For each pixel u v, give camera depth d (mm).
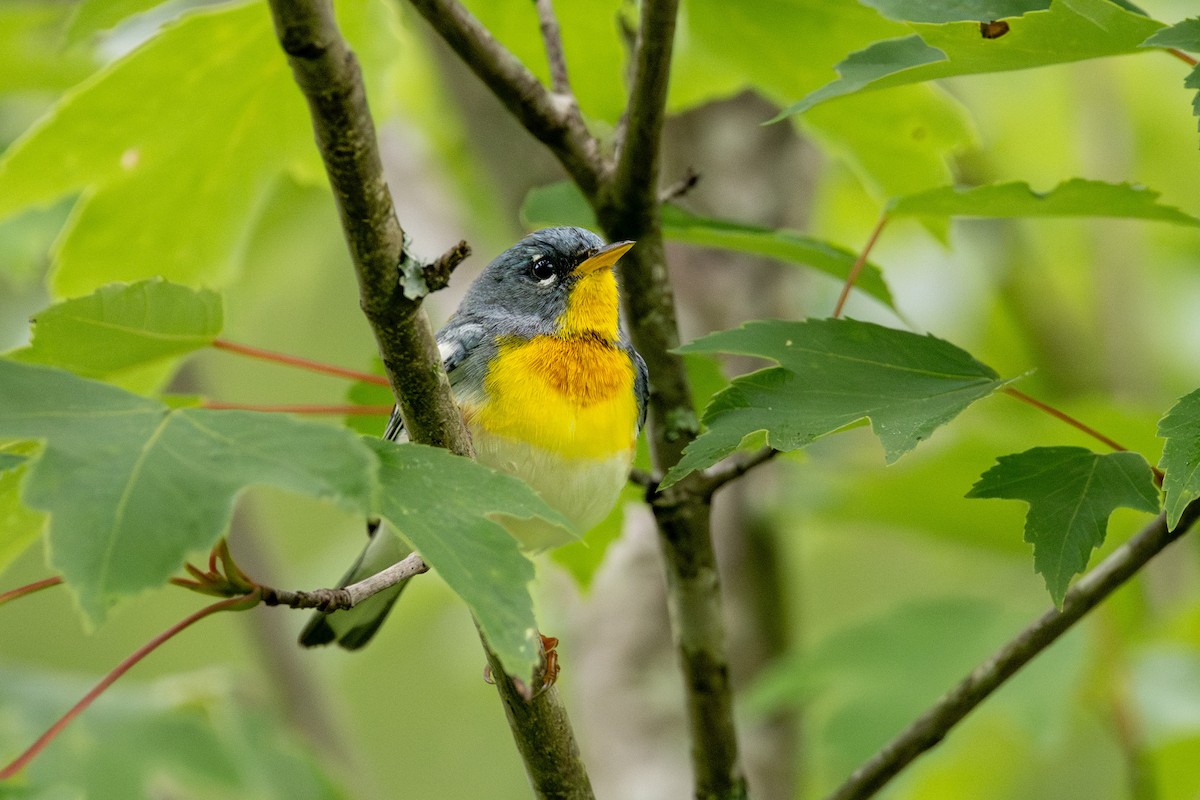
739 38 9273
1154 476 6238
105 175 8602
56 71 12383
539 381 8469
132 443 4465
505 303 9086
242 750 11203
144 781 10625
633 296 8133
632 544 13164
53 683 11133
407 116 14398
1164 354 16266
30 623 20469
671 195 8469
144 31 11359
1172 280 16609
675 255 13102
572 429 8375
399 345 5688
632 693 12883
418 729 19984
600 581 13188
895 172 9719
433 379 5828
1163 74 16531
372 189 5277
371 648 17500
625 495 9266
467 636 15984
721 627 8258
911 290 16297
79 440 4434
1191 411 5336
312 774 11492
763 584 12977
